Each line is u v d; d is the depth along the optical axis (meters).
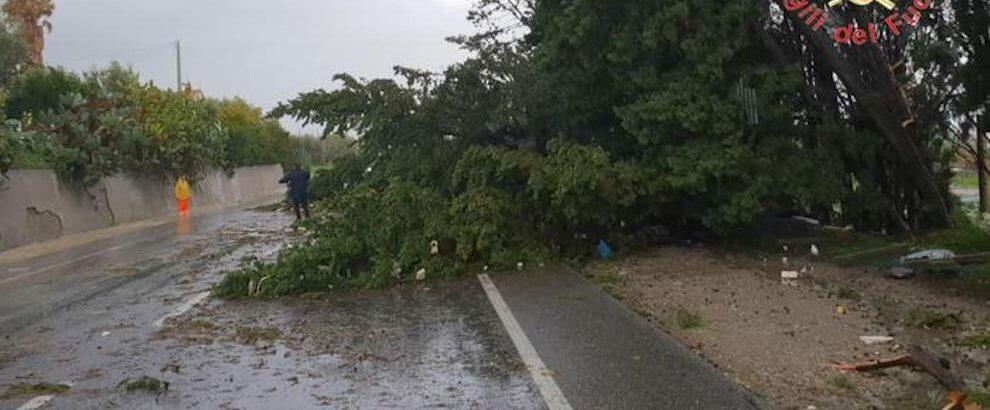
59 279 14.36
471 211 12.40
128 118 31.52
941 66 13.06
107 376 7.10
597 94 13.68
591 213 12.66
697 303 9.44
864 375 6.47
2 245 21.25
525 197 12.98
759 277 11.07
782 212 16.34
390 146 15.62
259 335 8.57
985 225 14.48
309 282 11.24
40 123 27.56
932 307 9.16
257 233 22.48
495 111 14.70
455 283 11.54
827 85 14.25
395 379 6.70
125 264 16.14
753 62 13.32
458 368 6.95
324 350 7.80
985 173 14.95
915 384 6.24
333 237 12.17
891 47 13.34
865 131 13.80
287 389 6.52
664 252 13.55
